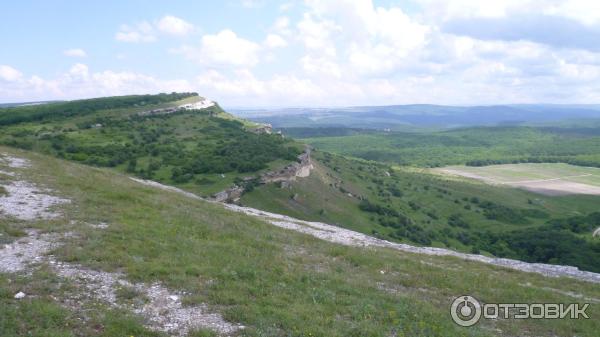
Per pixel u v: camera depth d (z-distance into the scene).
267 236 24.53
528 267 27.77
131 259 16.25
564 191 192.50
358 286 17.80
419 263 23.70
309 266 19.91
